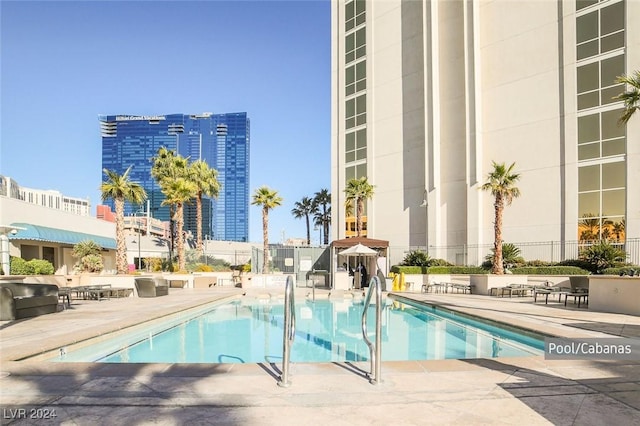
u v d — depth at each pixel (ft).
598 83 73.51
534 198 80.48
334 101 127.75
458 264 91.35
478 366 18.07
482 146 89.45
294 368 17.92
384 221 109.81
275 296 66.18
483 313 37.68
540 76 81.20
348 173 121.90
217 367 17.76
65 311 40.27
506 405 13.50
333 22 130.11
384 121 111.55
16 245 92.02
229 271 104.83
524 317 34.91
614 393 14.62
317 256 99.86
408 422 12.10
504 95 86.48
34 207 97.91
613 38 72.02
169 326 36.86
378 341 15.85
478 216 87.66
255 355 26.17
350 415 12.62
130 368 17.39
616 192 70.28
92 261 97.25
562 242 76.18
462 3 94.73
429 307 49.42
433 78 97.55
